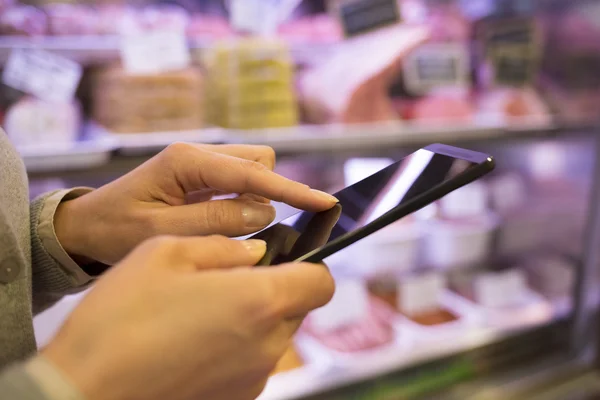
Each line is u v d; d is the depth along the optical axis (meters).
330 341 1.48
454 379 1.53
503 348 1.60
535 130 1.54
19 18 1.08
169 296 0.34
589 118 1.70
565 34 1.81
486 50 1.67
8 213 0.50
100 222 0.57
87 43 1.15
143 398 0.33
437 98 1.51
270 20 1.42
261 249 0.43
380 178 0.51
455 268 1.75
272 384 1.32
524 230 1.79
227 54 1.28
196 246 0.38
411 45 1.36
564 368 1.64
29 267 0.54
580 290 1.70
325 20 1.52
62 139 1.05
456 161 0.46
